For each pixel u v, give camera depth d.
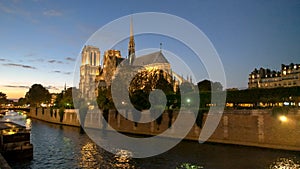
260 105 57.62
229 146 42.25
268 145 39.44
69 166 31.09
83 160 34.25
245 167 28.91
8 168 17.16
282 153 35.44
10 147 32.56
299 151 36.31
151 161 32.97
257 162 30.83
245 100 52.28
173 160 33.12
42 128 80.56
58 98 137.38
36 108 136.12
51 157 36.16
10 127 34.97
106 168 30.03
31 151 34.22
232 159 32.69
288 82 129.25
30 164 31.81
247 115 42.38
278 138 38.66
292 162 30.44
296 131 37.09
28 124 96.31
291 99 47.28
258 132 40.78
